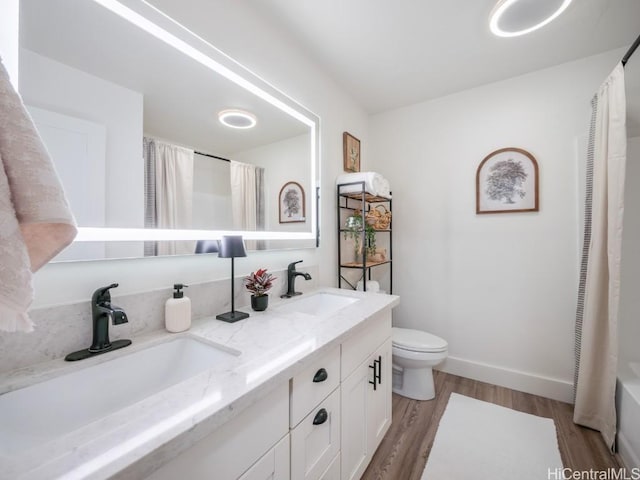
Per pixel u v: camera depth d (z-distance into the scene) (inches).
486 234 82.7
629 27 59.4
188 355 35.8
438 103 89.7
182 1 40.8
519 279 78.4
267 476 27.0
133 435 17.9
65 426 25.4
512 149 78.4
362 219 77.8
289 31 60.2
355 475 45.0
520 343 78.4
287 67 60.7
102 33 33.6
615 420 54.8
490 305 82.3
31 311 27.2
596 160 60.0
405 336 75.9
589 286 61.2
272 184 58.2
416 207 93.4
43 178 15.7
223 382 24.3
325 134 75.1
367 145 100.0
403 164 95.5
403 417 65.8
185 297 38.9
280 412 28.6
